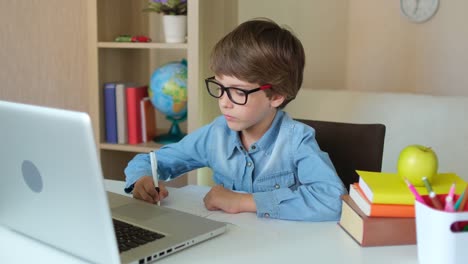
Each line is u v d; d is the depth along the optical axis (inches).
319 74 111.1
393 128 90.9
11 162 38.1
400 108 90.9
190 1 89.1
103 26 99.1
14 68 102.9
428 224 34.9
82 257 37.1
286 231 44.4
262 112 52.2
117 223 43.5
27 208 39.1
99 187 32.5
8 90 102.8
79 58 103.6
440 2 101.1
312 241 42.1
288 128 55.1
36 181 36.8
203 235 41.6
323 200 47.4
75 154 32.6
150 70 113.8
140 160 59.6
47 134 33.7
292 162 54.9
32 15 102.4
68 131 32.3
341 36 109.7
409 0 103.3
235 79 50.2
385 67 107.7
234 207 49.1
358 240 41.7
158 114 115.6
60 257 37.9
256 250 40.1
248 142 57.0
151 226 42.9
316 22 109.4
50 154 34.2
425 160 41.9
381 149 62.2
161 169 59.9
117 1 102.6
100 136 100.4
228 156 57.7
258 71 49.9
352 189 45.1
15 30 101.7
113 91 99.7
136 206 48.3
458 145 86.7
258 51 50.3
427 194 39.4
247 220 47.2
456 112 87.3
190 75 91.2
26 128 35.0
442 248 34.1
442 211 33.8
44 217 38.0
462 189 41.7
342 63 110.6
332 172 50.4
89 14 96.9
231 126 52.1
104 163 103.3
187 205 51.7
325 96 96.6
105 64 101.0
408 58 105.7
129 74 109.1
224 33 102.1
